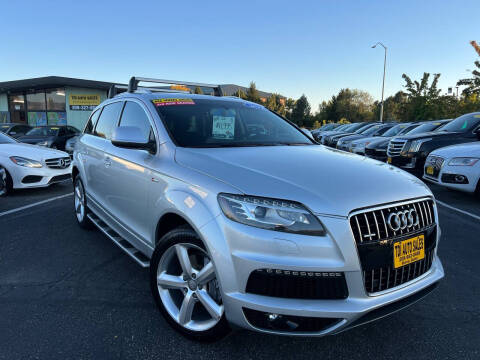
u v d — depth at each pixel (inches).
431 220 86.9
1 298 109.3
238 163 88.6
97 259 140.5
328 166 90.7
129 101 137.6
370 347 88.1
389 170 94.5
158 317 99.7
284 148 112.3
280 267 69.9
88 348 85.8
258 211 72.2
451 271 134.1
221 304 81.0
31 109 1001.5
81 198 174.9
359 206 72.7
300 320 71.7
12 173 255.8
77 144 180.4
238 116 131.6
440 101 816.3
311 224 70.4
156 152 106.3
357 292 72.2
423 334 94.0
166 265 93.5
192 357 83.1
